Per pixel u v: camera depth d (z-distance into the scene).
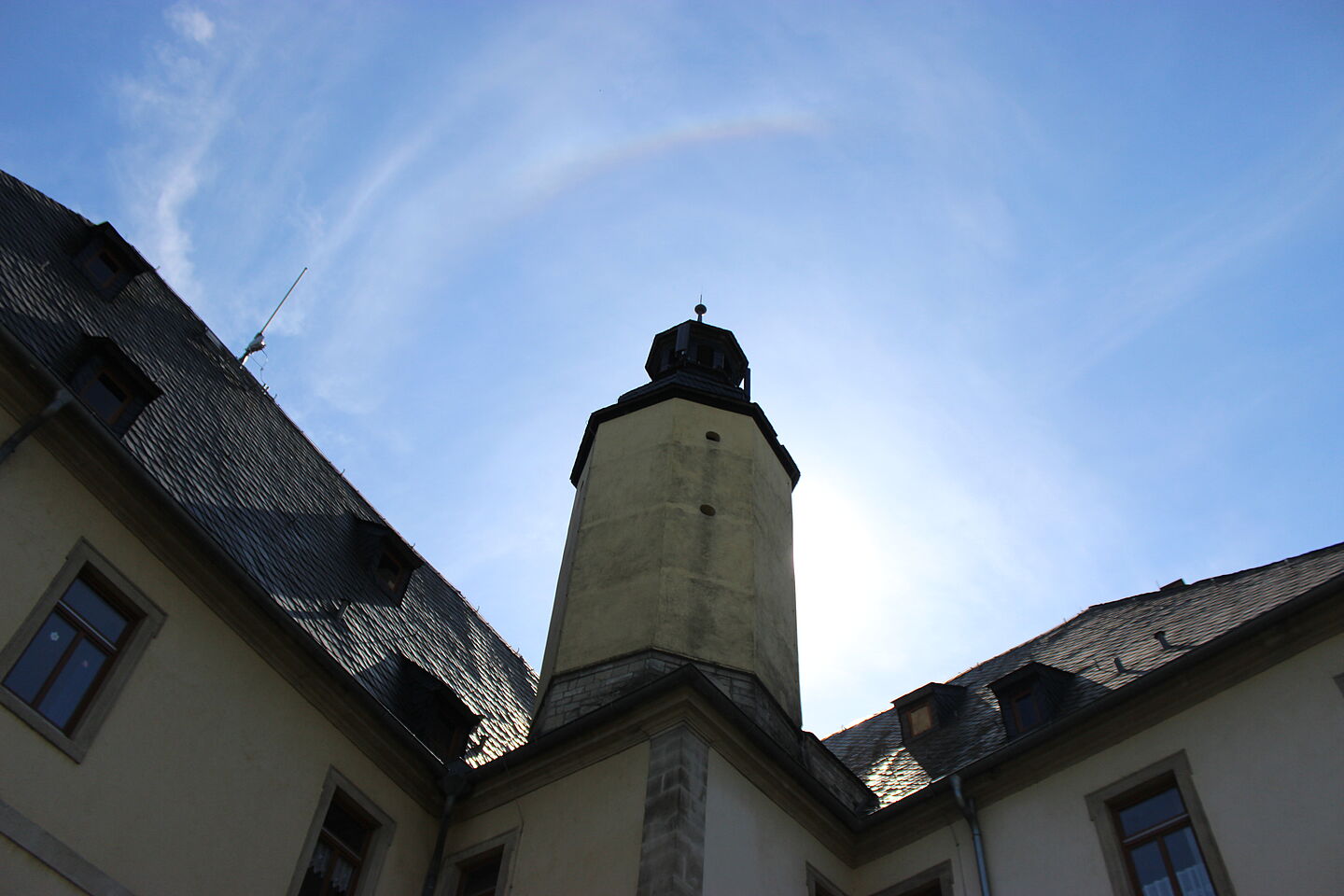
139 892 9.96
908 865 13.66
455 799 13.91
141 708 10.75
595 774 12.98
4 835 9.09
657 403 18.94
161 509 11.55
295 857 11.68
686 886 11.09
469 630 19.44
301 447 18.02
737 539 16.77
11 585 10.04
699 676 12.73
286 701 12.41
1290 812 10.61
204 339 17.45
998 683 15.32
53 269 14.08
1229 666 11.91
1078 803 12.44
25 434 10.62
